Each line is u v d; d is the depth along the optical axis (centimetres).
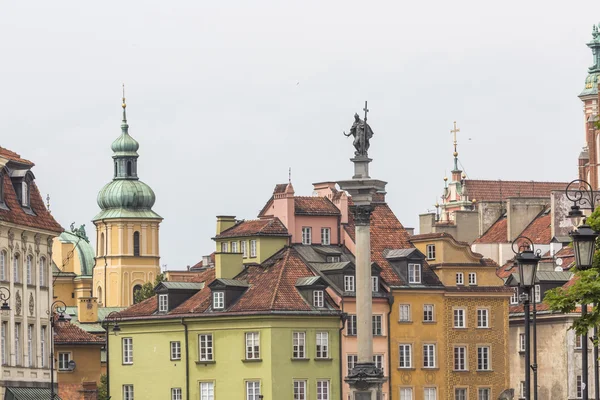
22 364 18838
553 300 10894
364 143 15838
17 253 18825
